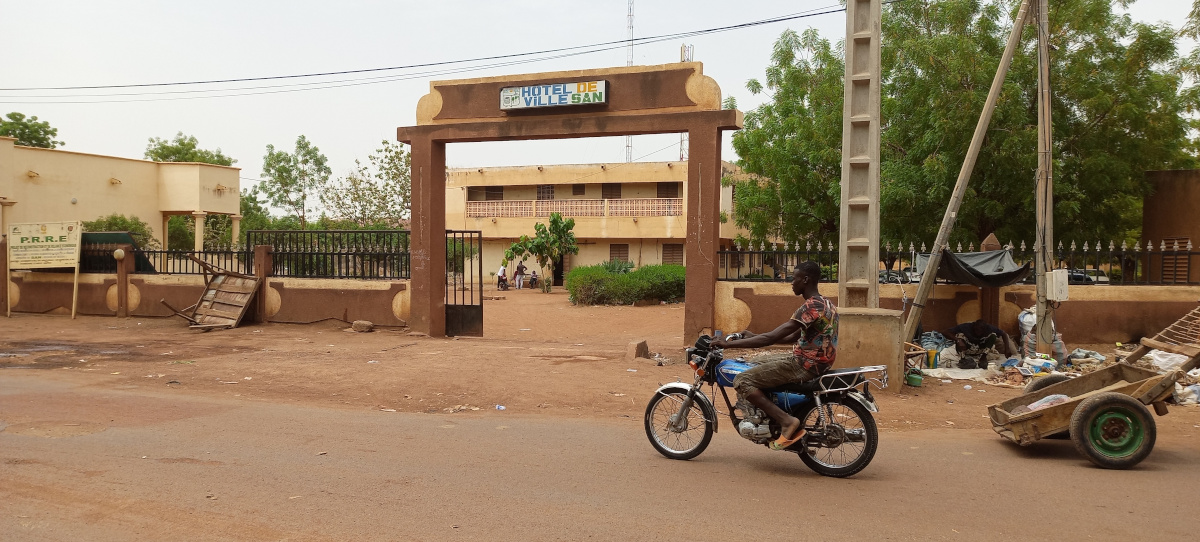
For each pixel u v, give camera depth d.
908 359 10.45
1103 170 16.28
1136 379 7.07
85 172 32.31
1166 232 15.66
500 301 33.25
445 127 14.52
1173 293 12.19
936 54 17.06
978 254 12.09
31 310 18.36
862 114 10.34
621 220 43.09
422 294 14.78
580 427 7.68
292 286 15.92
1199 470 6.10
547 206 44.88
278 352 12.50
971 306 12.71
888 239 18.42
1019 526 4.74
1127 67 16.38
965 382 10.55
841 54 22.20
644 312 27.53
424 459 6.23
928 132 17.14
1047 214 11.57
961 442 7.16
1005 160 15.95
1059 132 16.61
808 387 5.80
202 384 9.86
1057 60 16.81
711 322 13.01
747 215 23.20
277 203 47.62
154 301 17.16
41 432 6.97
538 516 4.84
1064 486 5.64
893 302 13.03
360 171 44.53
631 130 13.36
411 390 9.55
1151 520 4.87
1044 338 11.38
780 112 23.06
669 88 13.20
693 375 10.88
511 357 12.05
